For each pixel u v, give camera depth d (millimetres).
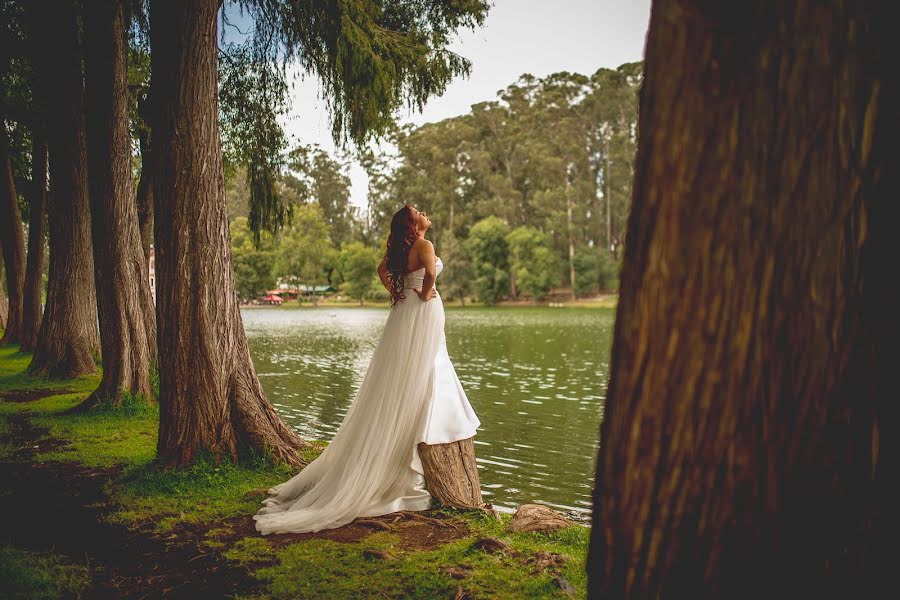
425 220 4281
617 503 1565
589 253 62281
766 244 1374
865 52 1329
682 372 1450
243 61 7684
